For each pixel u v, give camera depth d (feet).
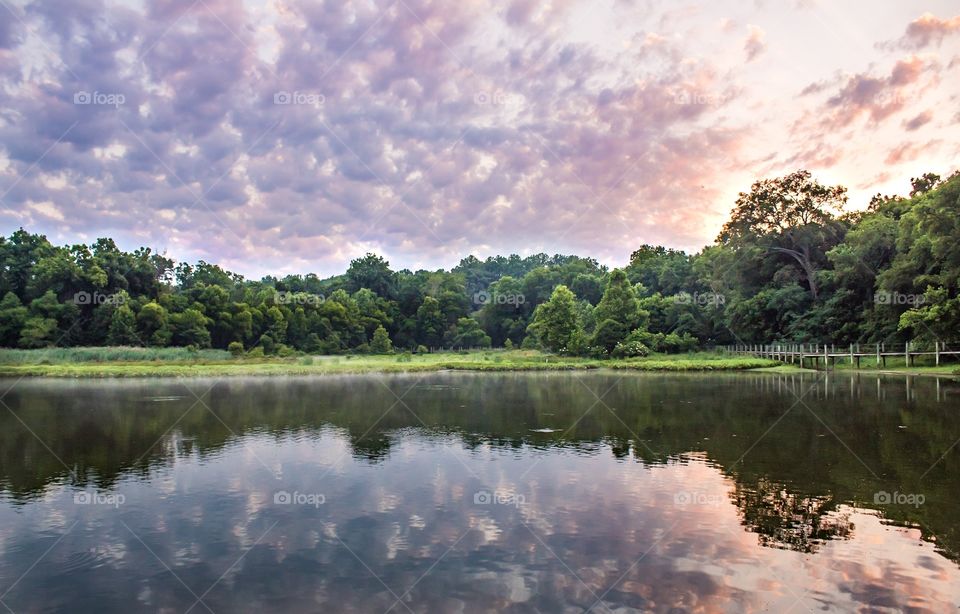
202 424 73.97
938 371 131.23
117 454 56.65
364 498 41.86
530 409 86.79
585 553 31.89
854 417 73.87
